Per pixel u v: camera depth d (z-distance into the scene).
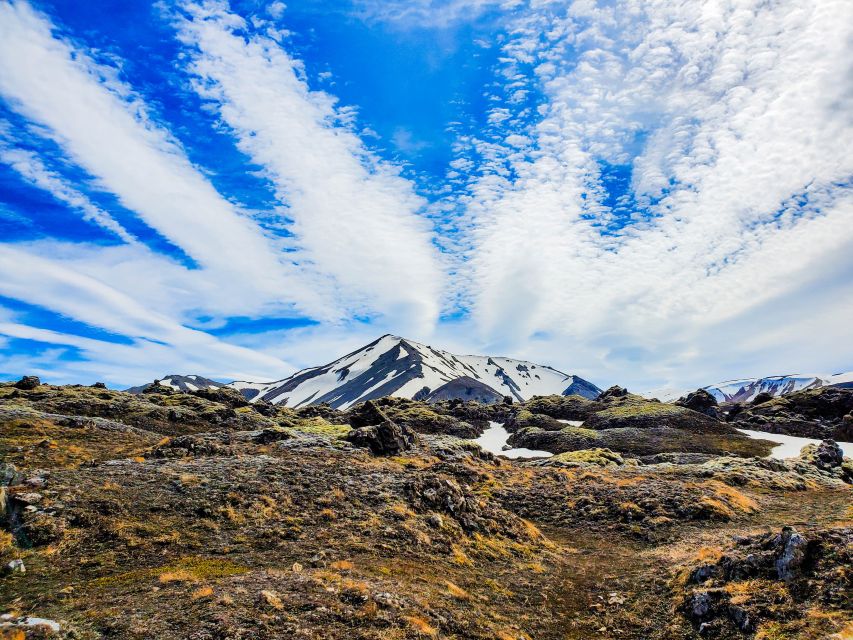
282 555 23.69
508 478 54.38
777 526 36.16
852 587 16.34
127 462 35.91
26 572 18.55
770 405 125.62
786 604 17.05
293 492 32.81
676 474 62.25
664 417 115.88
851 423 99.81
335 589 18.33
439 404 171.12
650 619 20.52
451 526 31.88
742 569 20.00
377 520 30.11
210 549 23.45
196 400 102.12
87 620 14.50
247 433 64.06
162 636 13.69
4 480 25.52
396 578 21.83
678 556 29.69
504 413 165.38
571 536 39.19
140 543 22.62
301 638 14.51
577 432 112.12
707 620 18.59
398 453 56.66
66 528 22.33
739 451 90.81
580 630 20.14
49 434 49.06
